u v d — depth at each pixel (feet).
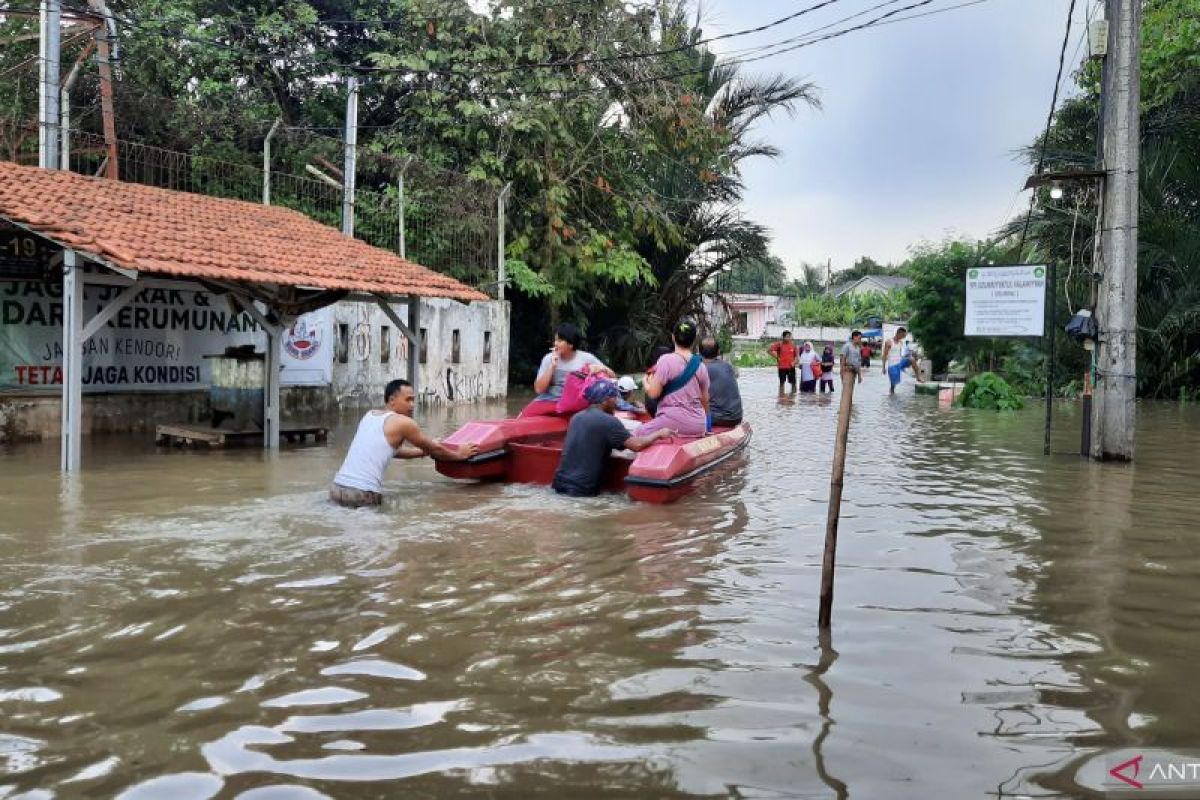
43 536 20.57
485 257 65.00
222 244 35.76
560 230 71.87
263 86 69.67
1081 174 34.99
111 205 35.83
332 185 57.26
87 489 26.68
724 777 9.96
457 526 22.41
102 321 30.68
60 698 11.89
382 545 20.27
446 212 62.18
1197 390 68.39
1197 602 16.48
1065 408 62.39
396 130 71.20
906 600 16.56
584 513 24.32
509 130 69.15
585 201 75.72
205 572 17.76
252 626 14.71
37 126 42.98
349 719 11.37
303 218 46.85
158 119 53.78
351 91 56.03
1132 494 27.66
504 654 13.66
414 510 24.41
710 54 92.07
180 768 10.08
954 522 23.44
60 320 39.55
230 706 11.71
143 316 42.45
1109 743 10.85
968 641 14.38
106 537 20.54
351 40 73.92
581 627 14.94
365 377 54.24
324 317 51.21
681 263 95.04
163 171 53.93
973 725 11.32
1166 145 67.00
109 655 13.38
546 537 21.35
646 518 23.77
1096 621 15.40
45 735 10.85
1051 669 13.20
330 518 23.02
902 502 26.32
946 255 96.68
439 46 70.54
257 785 9.71
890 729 11.19
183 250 32.91
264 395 38.73
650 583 17.54
